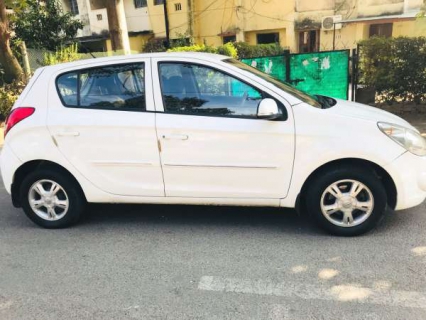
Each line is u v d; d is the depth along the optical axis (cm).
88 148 412
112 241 409
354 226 385
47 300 314
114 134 404
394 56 872
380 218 381
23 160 427
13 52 1363
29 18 1639
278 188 388
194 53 411
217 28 2294
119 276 343
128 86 407
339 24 1948
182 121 390
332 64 938
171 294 314
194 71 395
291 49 2097
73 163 418
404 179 370
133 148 403
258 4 2130
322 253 363
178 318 286
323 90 958
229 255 369
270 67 952
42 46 1641
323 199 384
